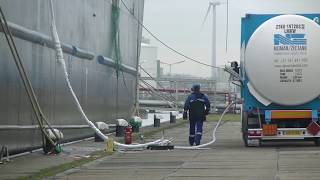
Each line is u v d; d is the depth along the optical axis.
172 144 39.50
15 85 29.80
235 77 38.22
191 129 37.81
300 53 33.69
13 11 29.64
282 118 34.53
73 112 40.62
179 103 145.38
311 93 33.91
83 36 43.62
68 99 39.38
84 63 43.97
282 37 33.84
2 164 26.75
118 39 54.88
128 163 27.88
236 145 38.31
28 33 31.52
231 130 60.88
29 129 31.73
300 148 34.31
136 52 66.31
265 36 33.97
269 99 34.44
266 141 38.38
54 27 34.44
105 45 50.91
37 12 33.34
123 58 58.50
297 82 33.78
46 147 31.52
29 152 31.92
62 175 23.55
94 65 46.97
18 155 30.44
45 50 34.66
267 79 33.97
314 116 34.19
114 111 54.53
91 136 45.44
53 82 36.22
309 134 34.31
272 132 34.31
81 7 43.03
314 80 33.72
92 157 30.41
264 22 34.34
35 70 32.84
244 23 34.66
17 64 28.47
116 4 53.75
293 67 33.81
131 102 63.34
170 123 77.88
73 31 40.94
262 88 34.25
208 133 55.03
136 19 65.69
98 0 48.16
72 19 40.72
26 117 31.34
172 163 27.38
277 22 34.06
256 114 34.88
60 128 37.53
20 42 30.53
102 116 49.75
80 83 42.78
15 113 29.83
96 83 47.66
